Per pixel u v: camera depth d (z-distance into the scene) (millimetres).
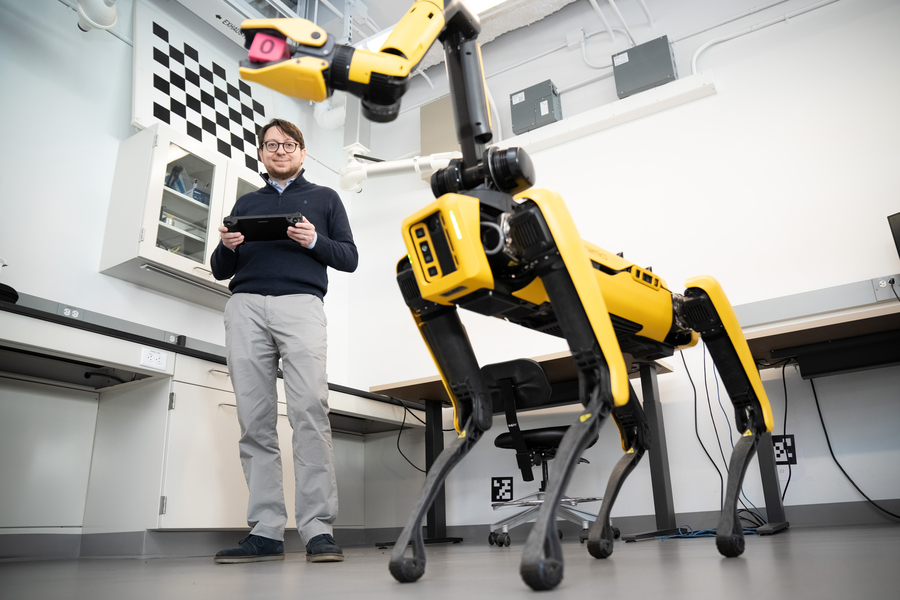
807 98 2973
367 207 4250
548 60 3922
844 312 2607
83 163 2762
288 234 1746
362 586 787
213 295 2979
